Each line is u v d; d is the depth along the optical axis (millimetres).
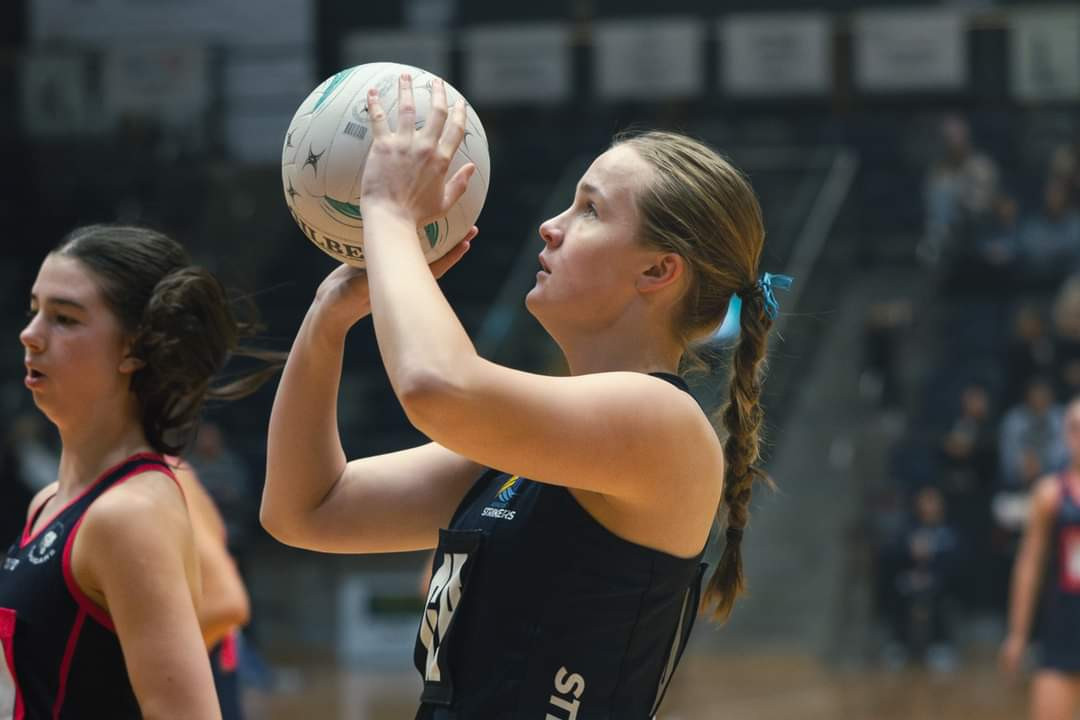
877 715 20422
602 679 4293
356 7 38906
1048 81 36031
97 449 5289
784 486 28016
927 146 36625
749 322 4891
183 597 4922
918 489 28031
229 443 30219
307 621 28266
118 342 5332
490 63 37062
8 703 4875
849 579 27266
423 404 3857
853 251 35906
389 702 22219
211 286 5500
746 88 36750
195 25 38750
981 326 33531
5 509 25703
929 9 39156
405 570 28156
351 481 5027
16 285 35906
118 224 5629
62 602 4902
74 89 36562
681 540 4375
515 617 4281
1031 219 34312
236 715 8203
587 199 4605
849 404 30312
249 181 36688
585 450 4051
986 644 27906
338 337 4926
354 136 4438
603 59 36812
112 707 4949
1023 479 26906
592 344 4621
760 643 27156
